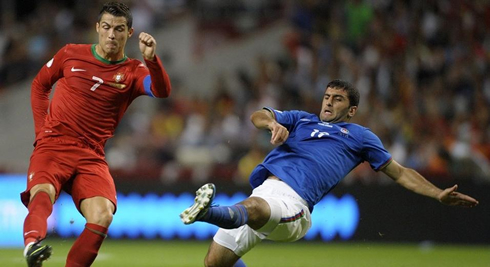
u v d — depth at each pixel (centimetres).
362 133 2417
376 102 6569
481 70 7231
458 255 4691
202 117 6316
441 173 5497
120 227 5219
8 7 7425
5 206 5031
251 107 6550
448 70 7119
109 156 6009
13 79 6994
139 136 6266
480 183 5500
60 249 4597
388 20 7406
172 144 6103
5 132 6719
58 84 2402
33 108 2430
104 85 2350
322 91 6756
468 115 6638
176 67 7338
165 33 7450
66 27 7250
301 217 2252
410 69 7044
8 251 4603
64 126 2334
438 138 6194
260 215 2130
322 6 7400
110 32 2303
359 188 5406
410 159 5891
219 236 2331
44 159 2288
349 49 7150
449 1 7700
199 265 3931
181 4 7681
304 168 2309
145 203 5253
